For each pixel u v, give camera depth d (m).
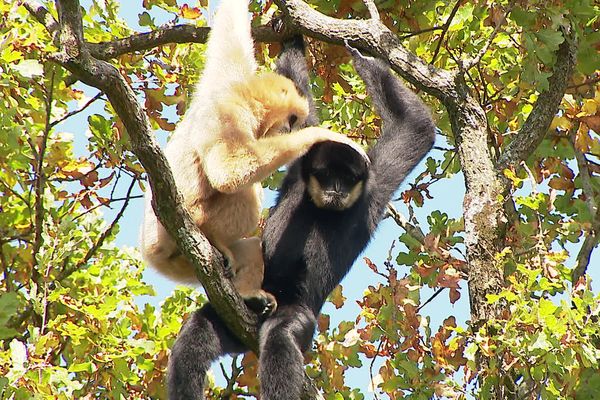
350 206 12.47
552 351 10.73
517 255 12.21
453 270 12.60
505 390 11.44
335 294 14.02
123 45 13.98
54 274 14.20
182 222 10.12
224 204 11.54
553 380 11.34
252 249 11.85
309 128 12.24
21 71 13.35
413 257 13.95
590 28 14.43
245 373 13.82
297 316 11.66
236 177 10.85
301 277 12.17
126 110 9.30
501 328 11.14
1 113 13.87
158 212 10.07
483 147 12.62
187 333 11.37
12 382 11.14
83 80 9.05
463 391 11.58
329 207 12.23
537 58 13.35
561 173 14.61
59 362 13.62
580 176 14.16
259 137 12.06
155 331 13.77
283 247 12.25
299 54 13.77
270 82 12.31
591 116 13.47
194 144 11.38
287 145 11.18
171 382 11.06
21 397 11.06
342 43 13.41
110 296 13.36
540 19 13.29
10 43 13.44
